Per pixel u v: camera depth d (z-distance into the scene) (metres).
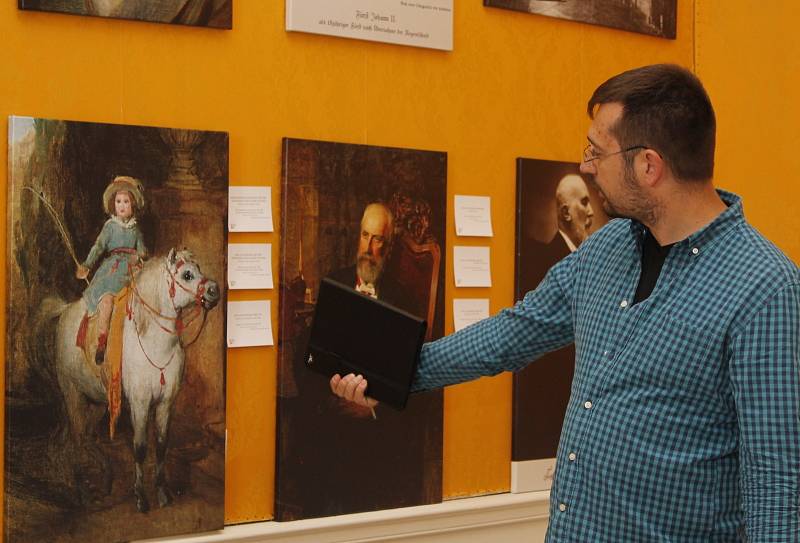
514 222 4.59
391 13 4.17
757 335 2.21
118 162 3.58
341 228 4.06
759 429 2.18
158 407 3.68
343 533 4.09
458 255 4.42
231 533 3.82
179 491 3.72
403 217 4.22
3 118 3.44
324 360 2.88
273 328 3.99
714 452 2.31
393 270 4.20
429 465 4.30
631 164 2.39
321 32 3.99
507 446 4.60
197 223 3.74
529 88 4.62
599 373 2.44
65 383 3.51
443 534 4.37
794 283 2.22
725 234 2.35
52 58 3.51
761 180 4.93
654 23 4.97
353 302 2.85
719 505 2.33
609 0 4.81
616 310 2.46
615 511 2.38
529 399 4.59
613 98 2.42
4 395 3.45
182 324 3.72
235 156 3.87
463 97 4.43
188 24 3.70
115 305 3.59
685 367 2.30
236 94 3.86
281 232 3.95
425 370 2.81
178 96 3.74
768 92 4.89
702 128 2.35
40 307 3.47
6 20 3.43
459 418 4.46
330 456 4.06
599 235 2.65
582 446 2.44
